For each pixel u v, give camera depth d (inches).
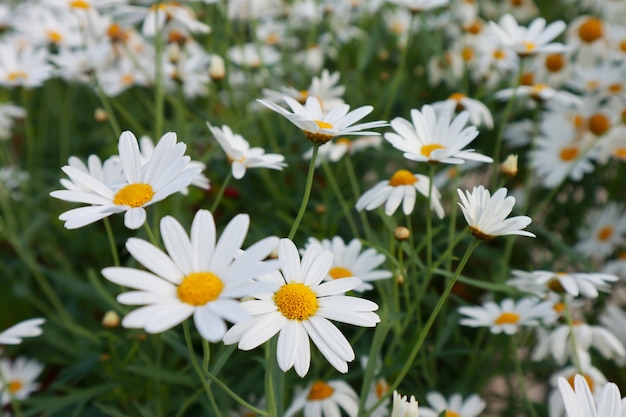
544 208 23.4
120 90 23.0
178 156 10.0
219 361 10.9
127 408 15.8
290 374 15.3
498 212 10.3
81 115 28.9
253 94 22.4
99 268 21.9
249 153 15.1
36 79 21.1
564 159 20.8
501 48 23.9
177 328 16.3
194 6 23.8
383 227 18.0
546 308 14.8
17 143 30.0
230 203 20.8
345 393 14.5
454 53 26.0
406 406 10.5
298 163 21.3
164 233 9.3
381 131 22.3
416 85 25.4
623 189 23.1
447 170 20.7
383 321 12.9
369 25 27.4
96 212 9.6
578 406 9.4
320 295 10.3
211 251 9.2
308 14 26.5
